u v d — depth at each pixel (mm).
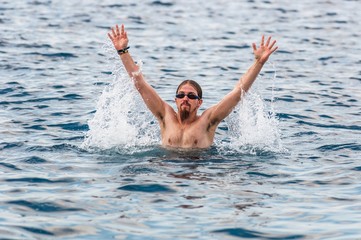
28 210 11828
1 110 20281
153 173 14172
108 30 37906
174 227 11117
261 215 11734
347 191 13188
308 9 50969
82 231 10898
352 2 55750
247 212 11875
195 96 16500
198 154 15836
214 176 14070
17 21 39469
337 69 29219
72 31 36938
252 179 13922
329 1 56031
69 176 13922
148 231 10930
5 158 15266
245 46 34719
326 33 39781
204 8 49969
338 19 46000
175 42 35312
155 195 12727
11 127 18250
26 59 28859
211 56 31641
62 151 15961
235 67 29156
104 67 27875
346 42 36719
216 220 11461
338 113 21125
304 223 11367
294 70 28797
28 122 18875
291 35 38656
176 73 27484
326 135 18156
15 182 13484
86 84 24578
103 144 16547
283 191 13141
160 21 42656
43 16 42094
